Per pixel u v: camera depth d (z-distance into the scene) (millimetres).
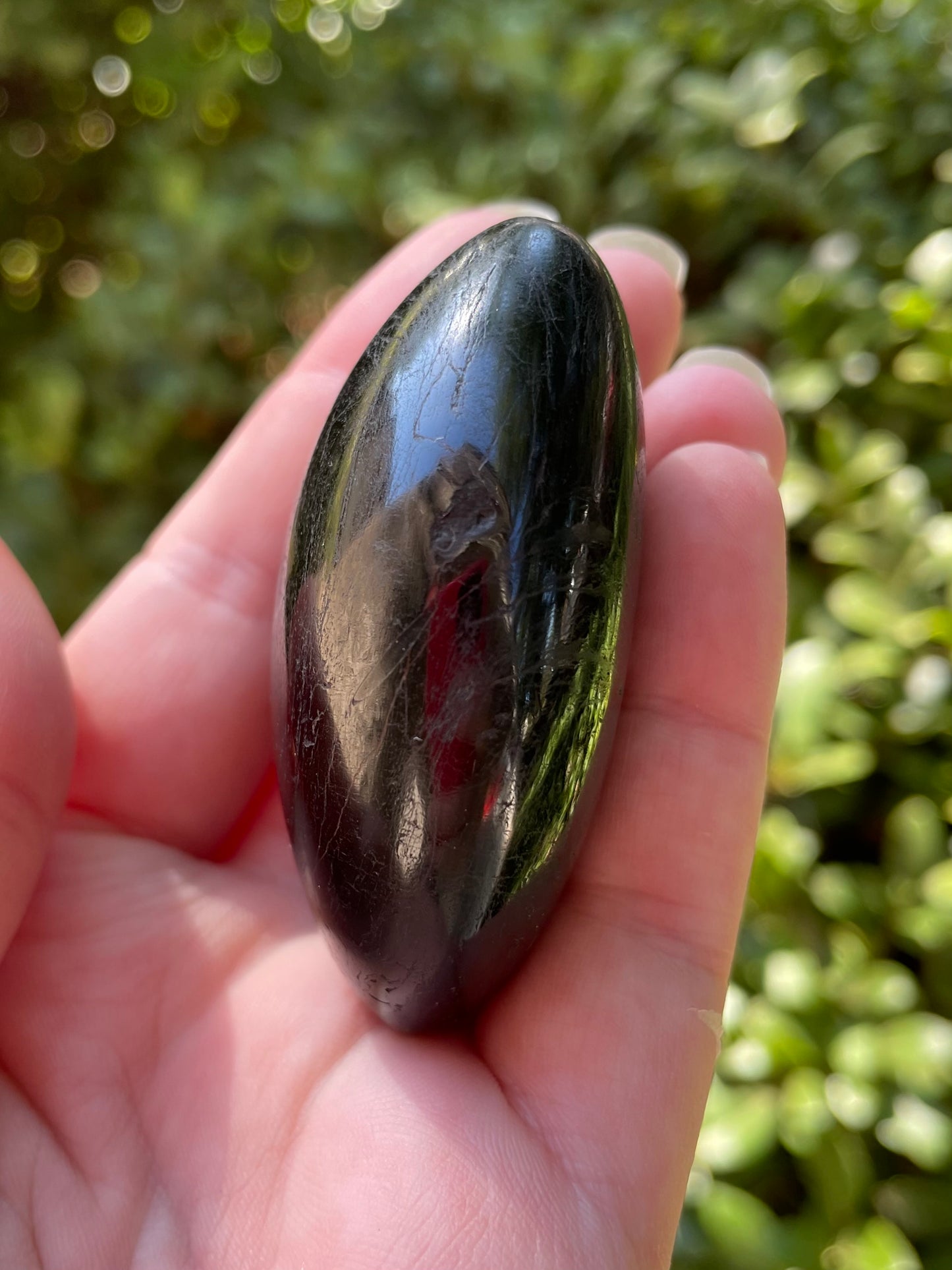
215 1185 89
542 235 86
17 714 93
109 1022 99
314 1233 84
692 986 94
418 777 78
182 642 118
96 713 114
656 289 125
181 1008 100
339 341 126
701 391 113
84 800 114
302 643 84
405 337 85
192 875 111
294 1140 90
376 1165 85
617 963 94
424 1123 86
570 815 83
